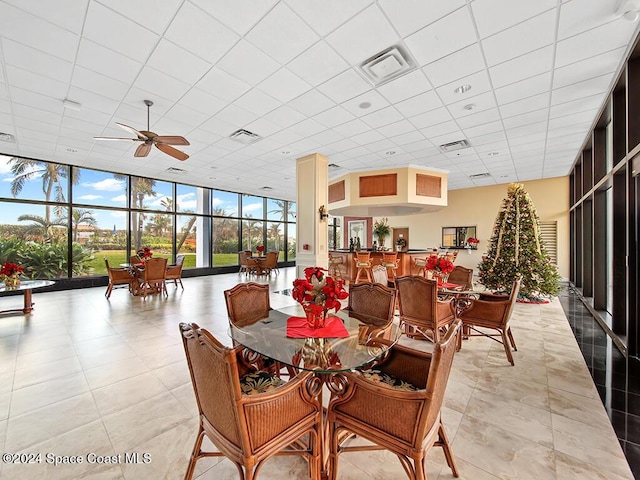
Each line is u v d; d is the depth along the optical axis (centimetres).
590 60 282
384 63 286
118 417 200
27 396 225
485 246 922
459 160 621
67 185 680
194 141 510
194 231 945
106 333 372
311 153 576
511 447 171
